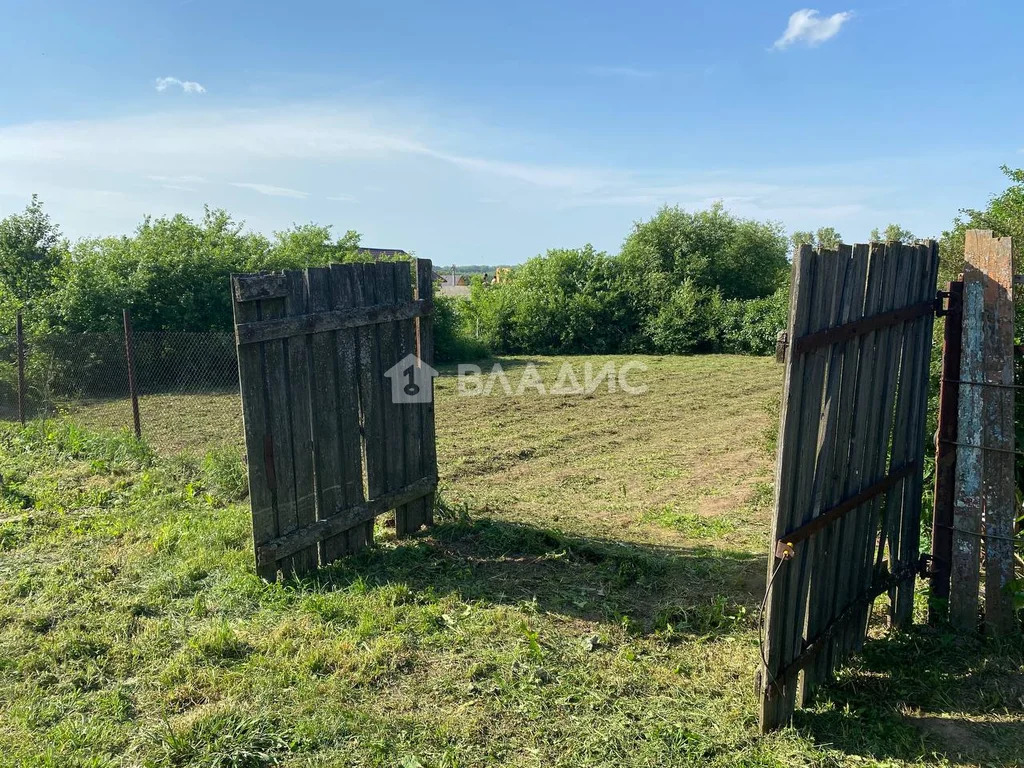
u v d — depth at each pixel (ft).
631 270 106.22
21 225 70.18
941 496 14.48
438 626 14.52
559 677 12.56
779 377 66.39
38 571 17.35
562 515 23.71
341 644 13.57
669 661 13.24
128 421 41.63
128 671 12.80
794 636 11.19
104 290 56.70
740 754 10.44
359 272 18.21
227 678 12.41
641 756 10.39
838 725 11.31
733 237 116.78
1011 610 13.70
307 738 10.74
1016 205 19.99
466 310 98.27
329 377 17.53
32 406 44.91
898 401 13.65
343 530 18.06
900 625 14.57
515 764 10.28
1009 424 13.33
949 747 10.69
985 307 13.41
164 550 18.65
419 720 11.27
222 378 58.23
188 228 62.75
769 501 25.67
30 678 12.50
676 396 55.01
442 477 29.76
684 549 19.77
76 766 10.17
